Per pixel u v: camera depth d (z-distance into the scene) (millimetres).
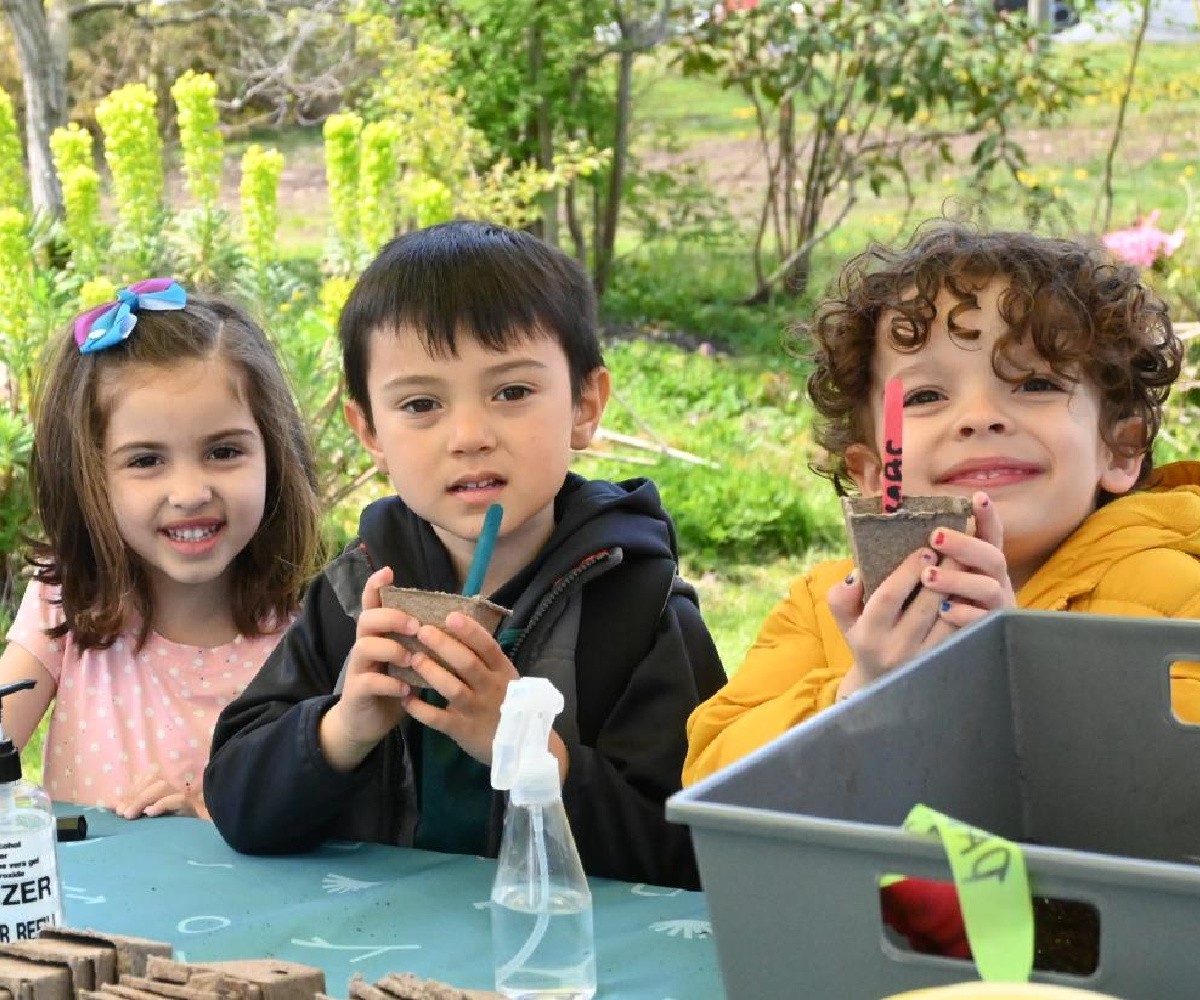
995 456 1616
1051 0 7391
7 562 4070
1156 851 1346
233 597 2287
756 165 8688
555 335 1782
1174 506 1682
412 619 1551
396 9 7094
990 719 1351
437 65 5898
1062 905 1098
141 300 2180
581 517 1858
